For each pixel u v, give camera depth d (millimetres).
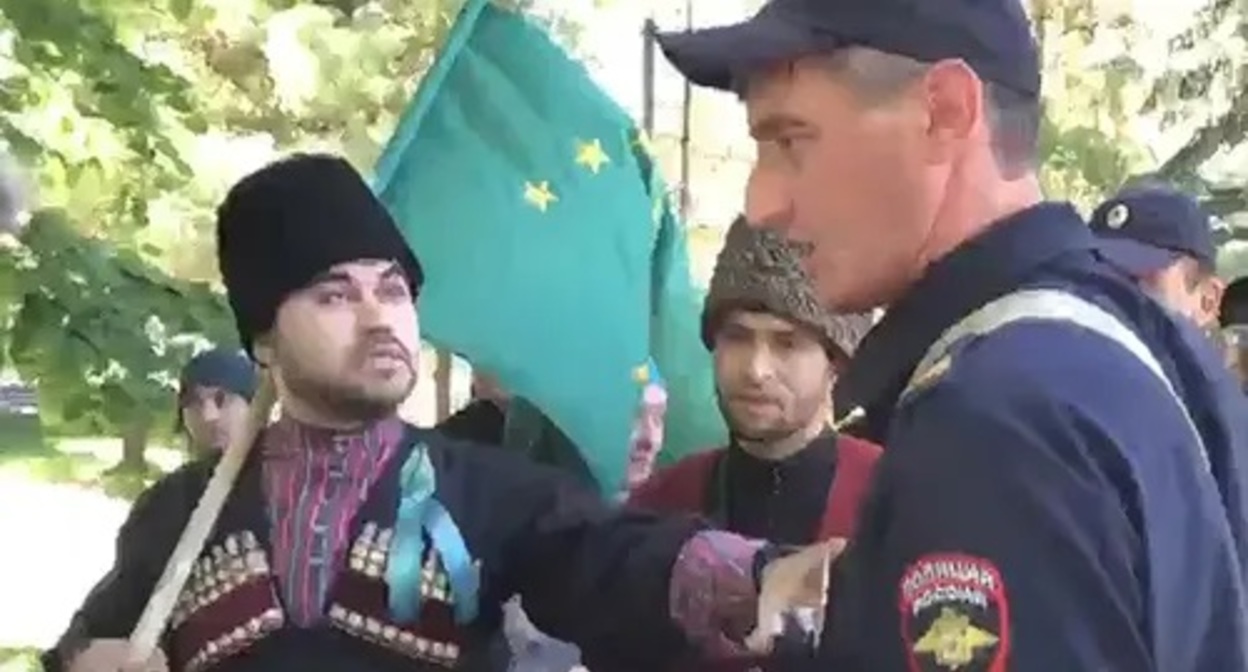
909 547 1466
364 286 2326
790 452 2854
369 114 7574
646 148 3244
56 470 9539
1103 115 11781
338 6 7438
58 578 8562
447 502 2328
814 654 1631
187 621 2346
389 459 2363
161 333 4328
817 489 2830
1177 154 10555
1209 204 9000
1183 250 3617
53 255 4281
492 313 3084
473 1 3146
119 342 4285
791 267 2752
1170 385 1599
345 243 2316
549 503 2320
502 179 3133
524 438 3215
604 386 3086
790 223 1680
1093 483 1441
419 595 2293
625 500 2939
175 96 4707
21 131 4418
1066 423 1463
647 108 9727
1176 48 11672
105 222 4625
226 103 6633
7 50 4465
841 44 1631
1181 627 1492
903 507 1482
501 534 2312
